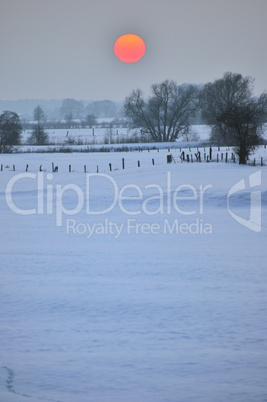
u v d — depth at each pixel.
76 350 34.44
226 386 28.42
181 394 27.41
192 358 32.72
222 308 44.06
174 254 69.69
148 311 43.56
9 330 38.91
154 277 56.22
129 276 56.91
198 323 40.03
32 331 38.62
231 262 63.81
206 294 48.78
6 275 58.09
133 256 68.62
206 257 67.31
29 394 27.42
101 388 28.28
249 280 54.25
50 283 54.09
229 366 31.34
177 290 50.50
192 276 56.44
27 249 74.75
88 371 30.78
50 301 47.12
